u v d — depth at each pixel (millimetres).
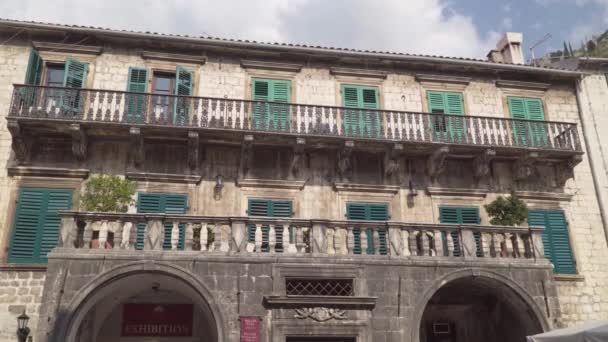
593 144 20578
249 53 19703
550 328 14086
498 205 16906
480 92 20922
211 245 14156
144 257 13141
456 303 16672
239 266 13406
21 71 18047
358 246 15359
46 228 16344
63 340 12125
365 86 20250
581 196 19844
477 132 19000
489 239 15234
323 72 20156
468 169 19578
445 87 20781
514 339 15148
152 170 17578
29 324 15172
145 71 18797
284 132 17562
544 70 20953
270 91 19516
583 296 18438
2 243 15969
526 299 14320
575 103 21406
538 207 19406
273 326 12789
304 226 14195
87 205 14578
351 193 18484
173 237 13523
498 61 23703
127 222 13555
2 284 15484
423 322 17906
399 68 20672
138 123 16844
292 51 19594
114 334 15914
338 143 18078
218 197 17703
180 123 17328
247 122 17844
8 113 17016
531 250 15031
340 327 13000
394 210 18531
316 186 18391
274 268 13445
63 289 12602
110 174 17297
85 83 18219
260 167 18297
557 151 19031
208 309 13469
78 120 16484
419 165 19297
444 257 14367
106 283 12891
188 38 18766
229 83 19328
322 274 13562
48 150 17266
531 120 19578
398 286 13789
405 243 14578
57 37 18547
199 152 18000
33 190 16672
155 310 16344
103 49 18844
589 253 19078
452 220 18734
